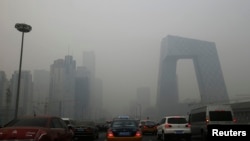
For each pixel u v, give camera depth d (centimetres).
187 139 2486
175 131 2434
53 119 1341
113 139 1669
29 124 1246
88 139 2988
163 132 2517
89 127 2766
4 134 1145
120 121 1777
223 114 2492
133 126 1731
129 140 1664
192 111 2988
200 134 2633
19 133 1148
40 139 1147
